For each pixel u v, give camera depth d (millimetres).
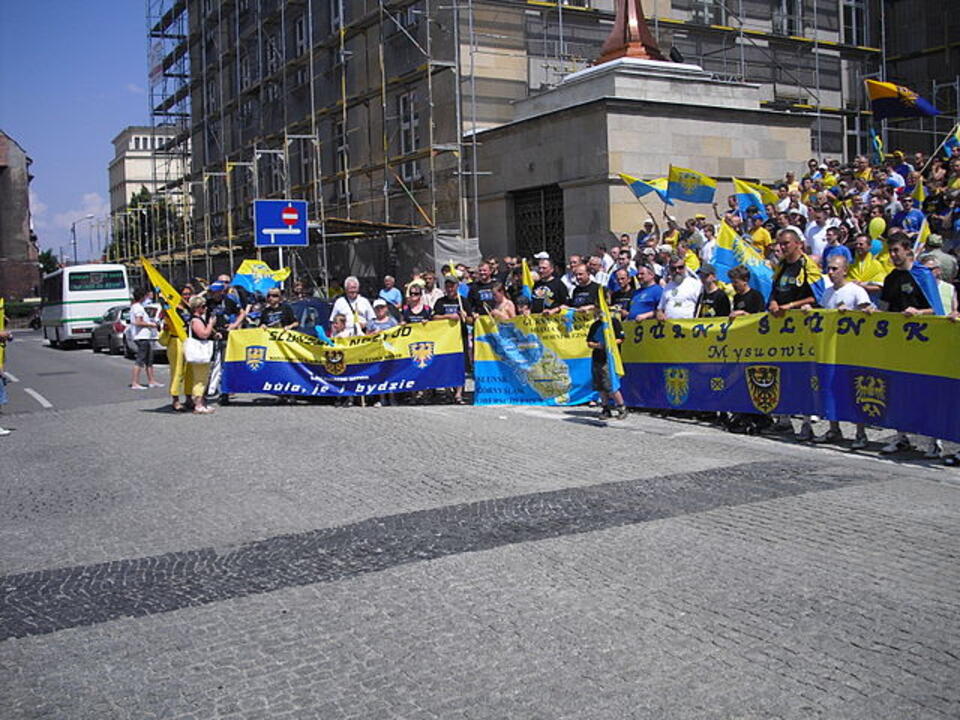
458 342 14164
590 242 20969
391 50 27500
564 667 4438
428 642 4801
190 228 47656
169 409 14211
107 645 4953
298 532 6953
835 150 30875
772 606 5098
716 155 21953
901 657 4414
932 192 15094
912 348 8852
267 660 4672
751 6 29984
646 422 11695
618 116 20547
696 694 4117
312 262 31094
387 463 9312
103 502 8195
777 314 10391
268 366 14578
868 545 6113
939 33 33031
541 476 8492
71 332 35094
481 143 24016
